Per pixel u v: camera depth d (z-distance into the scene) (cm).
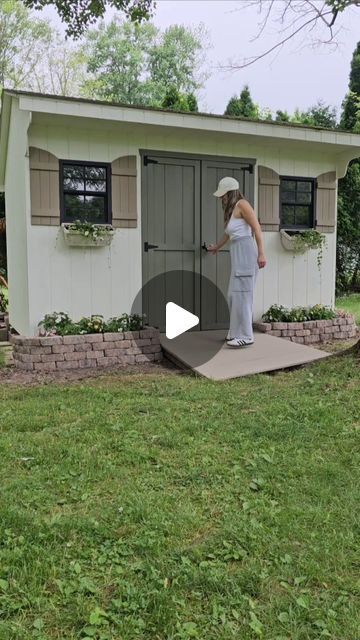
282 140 686
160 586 193
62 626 174
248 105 1449
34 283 613
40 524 234
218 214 706
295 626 174
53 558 210
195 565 206
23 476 287
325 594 190
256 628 173
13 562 207
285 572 202
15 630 171
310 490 268
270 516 242
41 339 570
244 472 290
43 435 350
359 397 410
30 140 602
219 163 701
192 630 172
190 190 689
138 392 456
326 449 321
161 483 278
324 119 1419
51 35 2680
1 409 412
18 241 709
